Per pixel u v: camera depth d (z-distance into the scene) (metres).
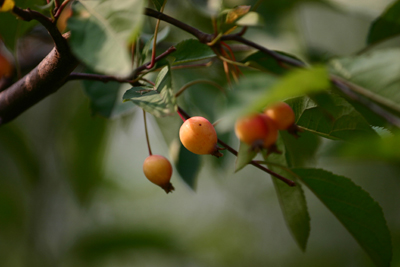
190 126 0.51
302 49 0.67
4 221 0.90
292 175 0.54
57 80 0.52
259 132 0.49
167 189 0.53
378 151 0.51
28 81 0.52
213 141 0.51
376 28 0.57
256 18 0.52
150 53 0.55
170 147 0.60
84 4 0.48
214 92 0.64
